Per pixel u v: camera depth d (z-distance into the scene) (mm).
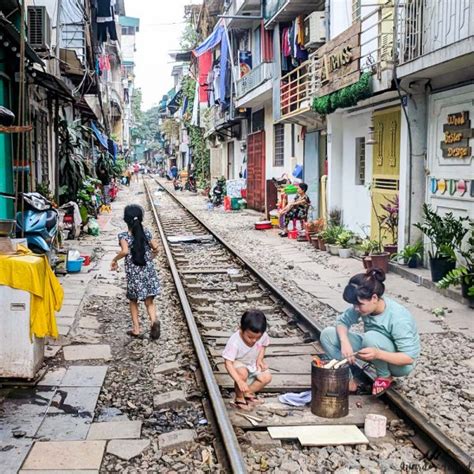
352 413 5680
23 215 10117
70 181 19406
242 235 19094
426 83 11695
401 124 12422
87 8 22203
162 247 16641
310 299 10328
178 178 57906
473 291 8867
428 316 8922
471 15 9422
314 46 18531
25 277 6020
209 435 5184
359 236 15445
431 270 10570
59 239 12930
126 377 6621
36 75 12297
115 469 4695
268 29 22516
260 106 27859
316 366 5629
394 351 5867
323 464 4785
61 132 19625
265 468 4715
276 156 25812
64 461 4727
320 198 19703
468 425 5371
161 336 8086
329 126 16969
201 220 23297
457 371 6684
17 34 10133
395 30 11328
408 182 12164
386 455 4906
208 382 5965
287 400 5906
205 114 41844
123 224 22750
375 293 5750
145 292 7906
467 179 10555
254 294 10727
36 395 6000
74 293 10258
